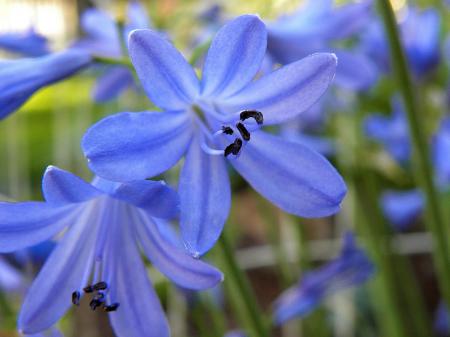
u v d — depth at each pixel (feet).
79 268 0.49
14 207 0.44
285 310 0.76
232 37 0.44
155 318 0.48
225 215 0.46
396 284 1.03
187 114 0.47
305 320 0.99
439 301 1.20
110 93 0.72
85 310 1.11
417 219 1.19
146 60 0.43
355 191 0.87
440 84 1.07
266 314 1.16
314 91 0.44
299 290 0.76
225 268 0.58
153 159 0.44
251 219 1.41
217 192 0.46
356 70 0.71
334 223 1.32
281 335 1.09
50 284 0.48
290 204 0.46
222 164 0.47
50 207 0.45
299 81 0.44
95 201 0.50
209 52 0.44
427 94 0.93
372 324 1.09
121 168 0.42
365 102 1.12
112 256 0.49
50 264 0.48
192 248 0.44
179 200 0.43
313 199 0.45
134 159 0.43
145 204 0.43
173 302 1.02
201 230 0.45
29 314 0.48
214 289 0.83
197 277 0.45
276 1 0.80
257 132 0.47
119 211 0.49
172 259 0.47
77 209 0.49
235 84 0.46
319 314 0.95
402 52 0.58
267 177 0.46
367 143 0.97
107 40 0.71
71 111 1.25
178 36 0.79
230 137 0.49
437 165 0.88
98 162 0.41
